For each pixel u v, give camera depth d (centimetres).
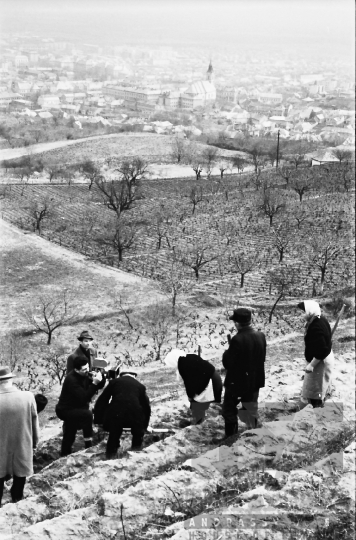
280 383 1217
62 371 2122
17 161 5150
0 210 3800
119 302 2805
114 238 3628
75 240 3631
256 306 2920
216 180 6347
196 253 3562
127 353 2319
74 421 941
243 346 894
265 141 9138
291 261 3722
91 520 638
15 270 3066
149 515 657
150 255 3653
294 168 6875
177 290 3020
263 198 4988
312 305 983
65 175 5588
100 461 838
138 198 4697
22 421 802
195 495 699
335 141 9356
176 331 2627
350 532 626
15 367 2162
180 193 5388
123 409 889
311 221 4606
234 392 895
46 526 625
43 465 980
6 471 801
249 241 4094
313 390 988
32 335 2419
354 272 3450
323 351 962
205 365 978
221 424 919
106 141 8419
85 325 2578
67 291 2798
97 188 4903
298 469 771
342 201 5203
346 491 702
